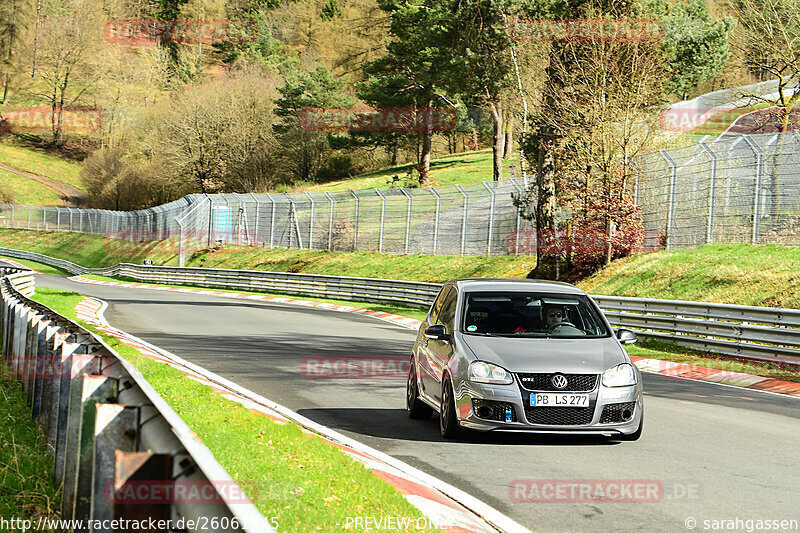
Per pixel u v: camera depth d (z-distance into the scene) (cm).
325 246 7019
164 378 1564
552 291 1389
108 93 16062
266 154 11569
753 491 948
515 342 1255
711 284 3259
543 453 1153
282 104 11550
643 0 4253
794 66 4966
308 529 691
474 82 6334
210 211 8300
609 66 4084
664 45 4447
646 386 1959
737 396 1836
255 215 7919
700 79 6444
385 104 10206
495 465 1073
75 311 3553
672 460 1113
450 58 6956
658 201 4094
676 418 1485
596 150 4075
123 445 472
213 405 1310
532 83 5525
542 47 5244
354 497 811
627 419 1207
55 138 19612
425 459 1106
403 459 1104
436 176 10912
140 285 7356
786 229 3450
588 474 1023
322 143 11775
